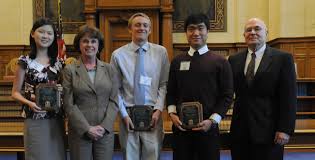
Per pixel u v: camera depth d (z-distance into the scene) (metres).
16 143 4.05
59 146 2.98
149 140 3.18
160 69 3.28
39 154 2.89
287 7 8.05
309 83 7.05
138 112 3.17
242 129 3.13
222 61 3.05
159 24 8.12
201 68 3.03
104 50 8.04
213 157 3.00
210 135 3.00
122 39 8.09
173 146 3.12
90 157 2.92
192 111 2.96
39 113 2.90
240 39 8.62
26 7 8.69
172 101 3.14
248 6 8.66
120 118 3.22
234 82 3.20
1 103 6.39
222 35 8.69
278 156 3.06
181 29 8.57
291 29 8.04
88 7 8.07
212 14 8.68
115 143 3.95
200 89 3.01
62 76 2.98
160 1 8.02
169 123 4.81
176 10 8.60
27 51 8.63
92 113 2.91
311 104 6.96
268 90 3.05
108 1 8.01
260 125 3.04
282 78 3.01
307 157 3.97
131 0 7.97
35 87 2.92
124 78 3.24
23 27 8.67
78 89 2.91
